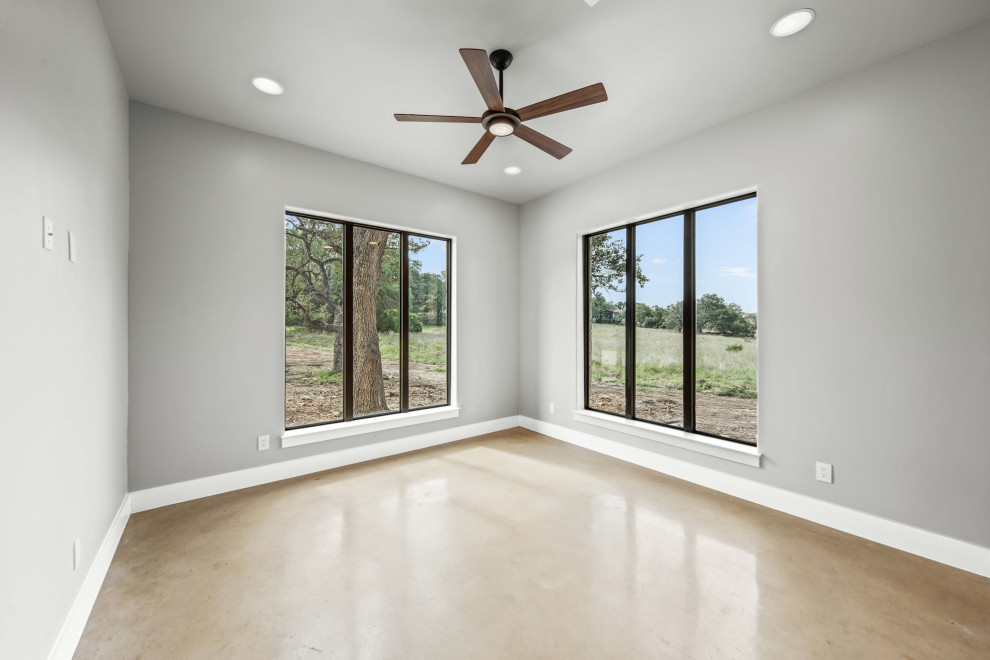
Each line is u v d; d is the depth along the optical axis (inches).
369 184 139.4
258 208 117.6
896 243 84.5
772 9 72.5
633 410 142.3
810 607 66.4
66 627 55.4
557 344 166.6
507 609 65.7
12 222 43.0
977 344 75.8
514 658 56.0
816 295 95.7
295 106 104.1
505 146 126.6
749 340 113.0
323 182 129.4
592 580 73.2
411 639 59.2
